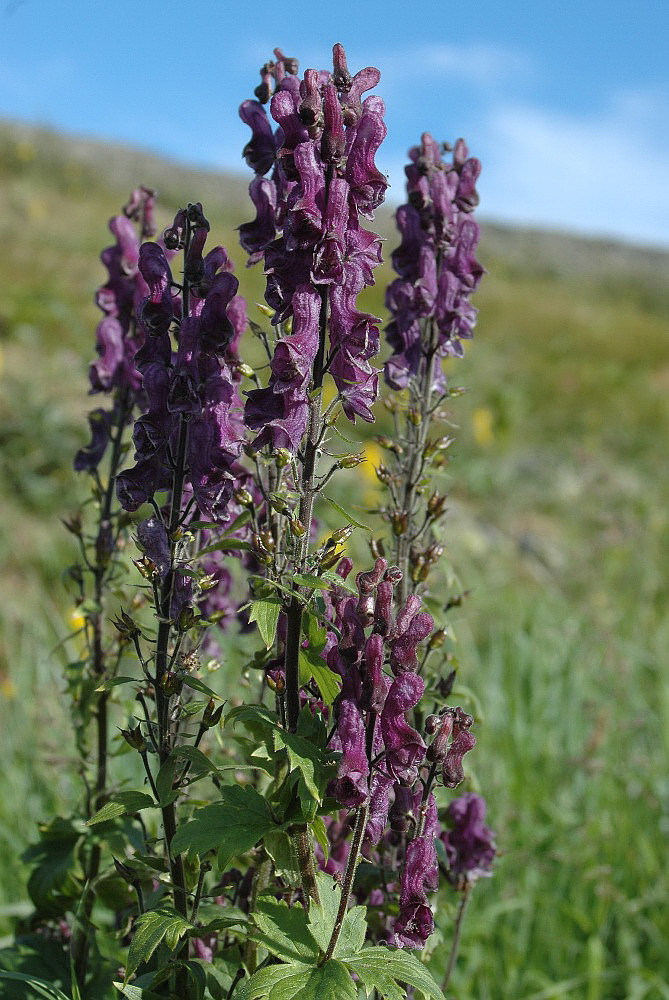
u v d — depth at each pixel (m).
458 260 3.15
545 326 29.69
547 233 71.06
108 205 29.58
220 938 2.87
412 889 2.37
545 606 8.02
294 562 2.35
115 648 3.41
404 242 3.15
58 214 25.88
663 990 4.08
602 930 4.49
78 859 3.24
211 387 2.34
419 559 3.01
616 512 9.76
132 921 2.88
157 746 2.47
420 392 3.17
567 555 10.09
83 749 3.29
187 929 2.31
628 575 9.02
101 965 3.07
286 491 2.44
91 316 15.67
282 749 2.29
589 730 5.79
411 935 2.37
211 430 2.37
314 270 2.21
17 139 37.56
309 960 2.16
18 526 8.75
